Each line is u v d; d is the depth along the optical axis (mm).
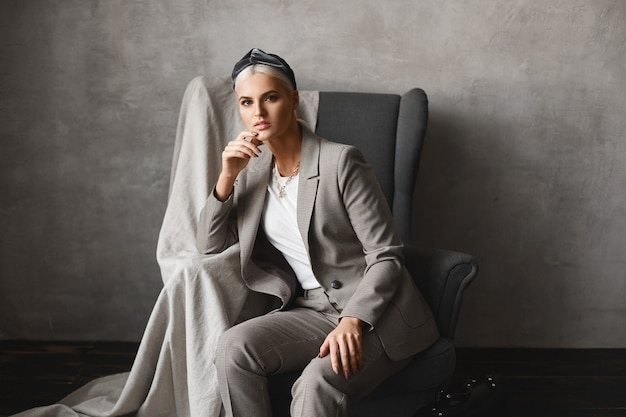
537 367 2906
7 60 2854
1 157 2941
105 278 3051
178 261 2184
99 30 2824
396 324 1926
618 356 3027
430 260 2141
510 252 3037
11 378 2723
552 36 2840
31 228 3010
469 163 2955
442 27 2824
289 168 2096
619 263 3043
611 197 2984
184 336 2162
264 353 1863
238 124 2525
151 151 2926
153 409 2201
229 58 2838
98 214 2992
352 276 2035
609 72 2869
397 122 2613
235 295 2168
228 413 1877
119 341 3100
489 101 2893
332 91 2764
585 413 2529
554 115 2908
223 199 2109
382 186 2580
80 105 2891
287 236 2088
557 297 3078
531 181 2971
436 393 2047
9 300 3080
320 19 2812
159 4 2803
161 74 2857
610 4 2816
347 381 1801
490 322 3102
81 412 2330
